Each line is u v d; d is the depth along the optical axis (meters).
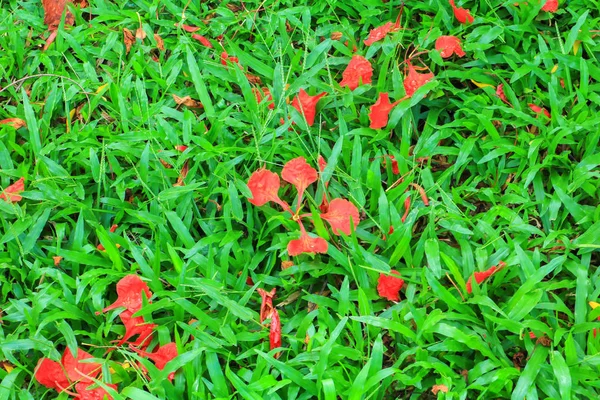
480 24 1.16
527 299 0.92
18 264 1.00
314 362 0.92
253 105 1.09
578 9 1.16
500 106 1.07
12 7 1.25
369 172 1.01
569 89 1.08
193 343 0.94
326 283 1.00
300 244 0.96
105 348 0.96
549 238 0.97
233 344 0.92
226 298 0.94
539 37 1.11
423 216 1.03
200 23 1.20
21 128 1.11
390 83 1.12
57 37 1.18
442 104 1.11
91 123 1.11
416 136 1.10
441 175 1.06
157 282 0.97
